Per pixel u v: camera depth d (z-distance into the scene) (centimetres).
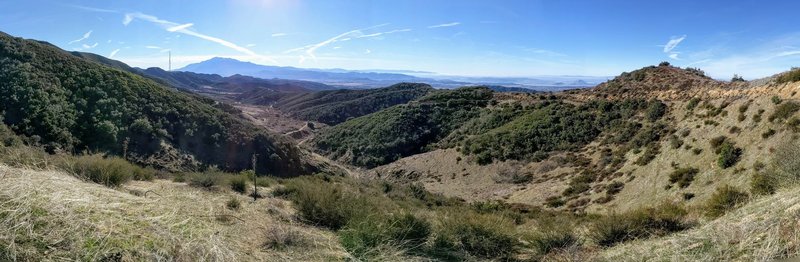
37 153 564
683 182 1817
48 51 3656
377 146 5353
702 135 2089
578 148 3186
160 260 272
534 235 588
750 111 1898
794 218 338
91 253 254
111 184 591
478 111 5450
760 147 1605
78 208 312
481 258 495
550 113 4012
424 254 455
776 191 649
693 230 494
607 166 2567
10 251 231
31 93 2831
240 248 363
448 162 3981
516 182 3062
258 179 1159
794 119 1546
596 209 2066
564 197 2420
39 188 322
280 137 4328
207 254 305
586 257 489
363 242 448
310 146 6581
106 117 3109
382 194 1652
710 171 1748
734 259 324
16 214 266
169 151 3198
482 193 3034
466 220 574
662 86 3438
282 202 749
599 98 3997
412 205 1398
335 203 635
